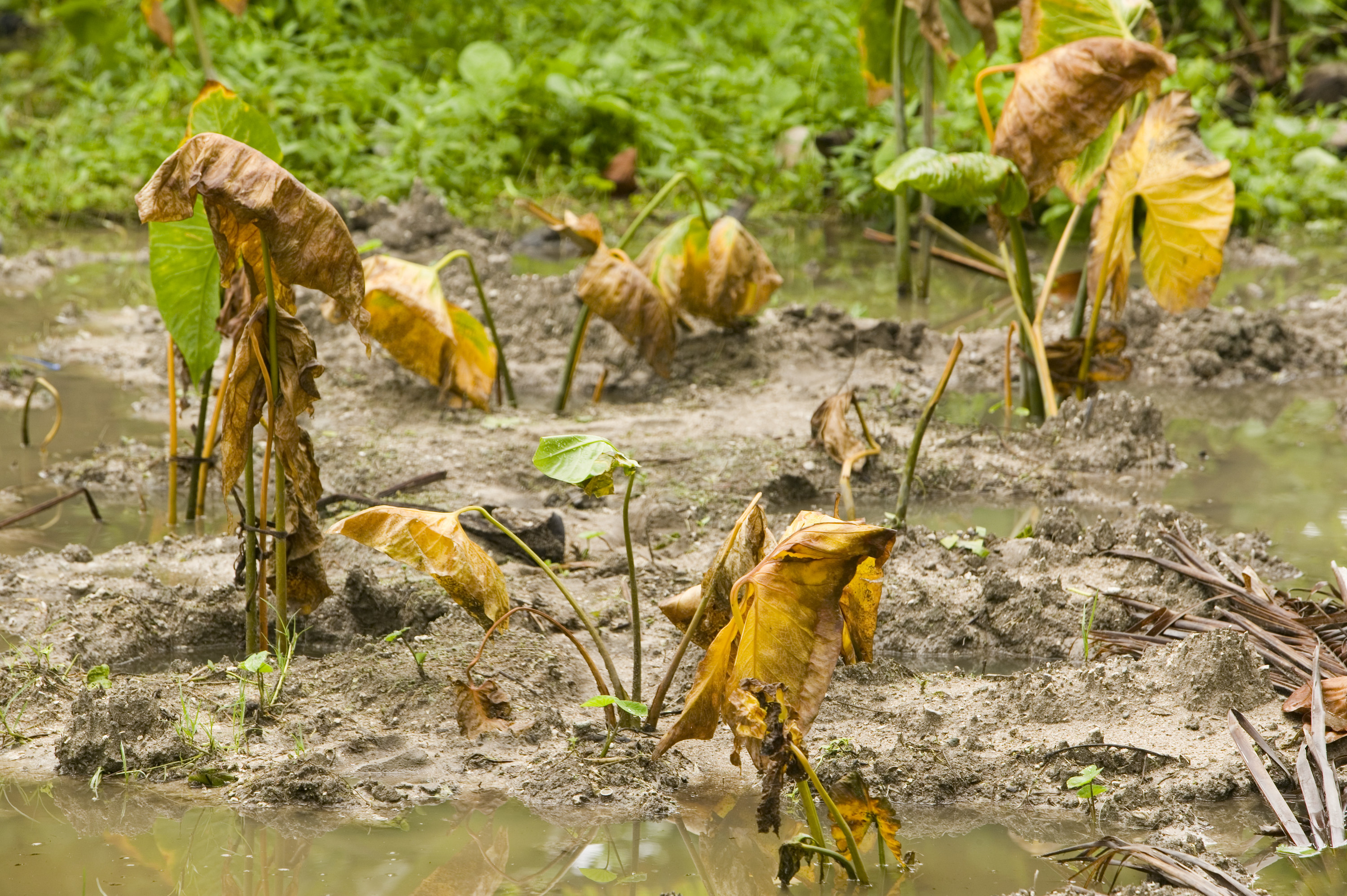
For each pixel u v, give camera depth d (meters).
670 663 6.10
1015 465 9.86
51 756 5.68
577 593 7.49
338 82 21.61
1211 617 6.94
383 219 16.42
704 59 24.81
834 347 12.55
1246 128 24.22
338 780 5.41
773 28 26.41
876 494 9.35
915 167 9.37
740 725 4.71
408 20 25.92
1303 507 9.03
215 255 7.27
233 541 8.19
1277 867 4.90
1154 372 12.70
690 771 5.68
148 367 12.05
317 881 4.80
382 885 4.79
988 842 5.12
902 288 15.54
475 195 20.33
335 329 12.62
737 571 5.50
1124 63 9.38
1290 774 5.40
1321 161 21.16
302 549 6.46
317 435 10.14
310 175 19.95
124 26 15.21
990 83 21.72
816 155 20.94
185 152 5.65
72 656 6.59
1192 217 9.75
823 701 6.19
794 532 5.08
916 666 6.83
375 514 5.65
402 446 9.83
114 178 19.50
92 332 13.09
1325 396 12.01
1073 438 10.20
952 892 4.77
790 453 9.90
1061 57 9.57
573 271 14.71
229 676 6.34
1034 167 9.72
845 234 19.42
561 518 8.11
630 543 5.86
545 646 6.69
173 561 7.86
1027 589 7.19
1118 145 10.12
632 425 10.67
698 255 11.81
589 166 21.81
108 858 4.93
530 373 12.20
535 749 5.78
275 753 5.70
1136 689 6.16
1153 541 7.89
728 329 12.50
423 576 7.59
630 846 5.09
